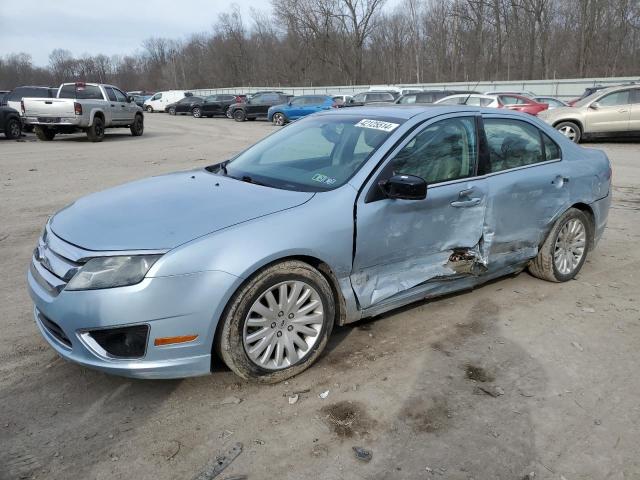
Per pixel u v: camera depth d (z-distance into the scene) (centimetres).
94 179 1022
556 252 467
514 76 5209
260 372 309
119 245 280
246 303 294
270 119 2786
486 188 396
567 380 327
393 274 360
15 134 1883
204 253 281
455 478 246
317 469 251
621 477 248
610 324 402
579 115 1631
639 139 1817
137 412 291
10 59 10812
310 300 322
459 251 392
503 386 319
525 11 4966
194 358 287
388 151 355
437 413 292
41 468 249
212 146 1670
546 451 264
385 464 254
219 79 7712
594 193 484
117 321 272
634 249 594
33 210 758
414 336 378
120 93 1997
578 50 4816
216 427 280
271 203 321
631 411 297
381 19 6009
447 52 5691
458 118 399
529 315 415
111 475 246
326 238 317
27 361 340
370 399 304
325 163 372
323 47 6122
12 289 457
